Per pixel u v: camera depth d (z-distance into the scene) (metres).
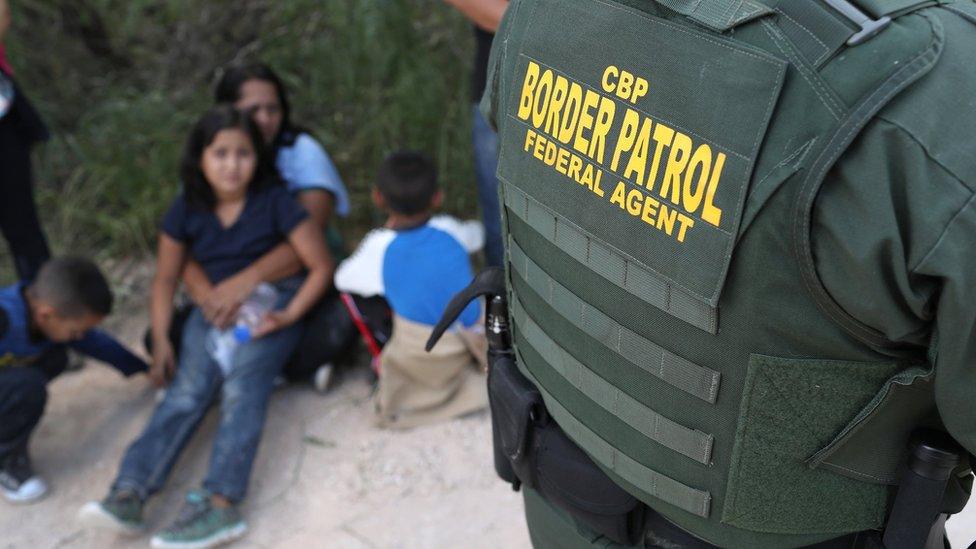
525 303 1.16
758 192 0.77
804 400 0.86
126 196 3.45
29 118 2.67
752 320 0.83
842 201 0.74
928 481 0.87
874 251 0.73
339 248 2.91
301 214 2.59
